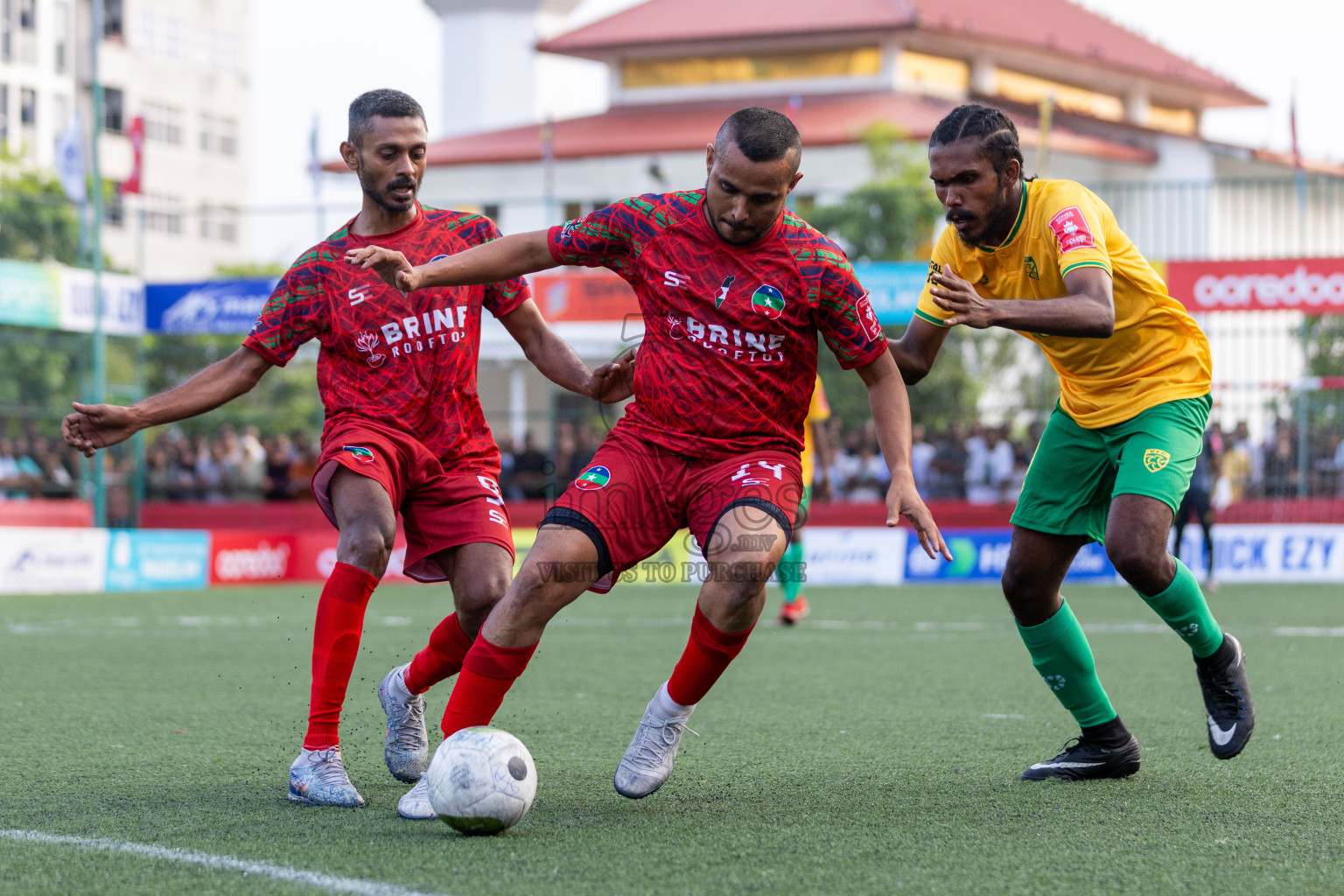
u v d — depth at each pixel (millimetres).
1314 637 15578
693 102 56250
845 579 27750
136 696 10625
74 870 5090
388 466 6539
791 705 9992
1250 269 26391
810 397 6133
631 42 55812
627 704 10055
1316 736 8422
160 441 33594
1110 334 6191
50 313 28547
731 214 5637
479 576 6508
